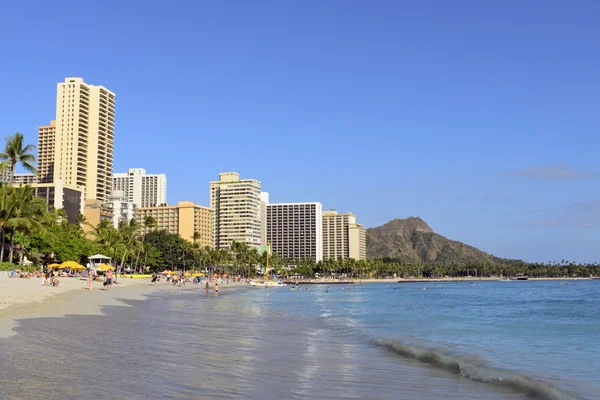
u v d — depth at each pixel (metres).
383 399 15.34
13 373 15.77
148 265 182.12
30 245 111.75
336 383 17.31
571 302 90.25
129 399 13.27
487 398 15.86
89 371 16.62
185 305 59.62
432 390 16.84
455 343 29.98
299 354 23.78
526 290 174.50
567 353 26.47
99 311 42.50
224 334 30.62
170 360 19.83
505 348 28.20
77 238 124.19
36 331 26.34
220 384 15.92
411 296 118.62
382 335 33.12
